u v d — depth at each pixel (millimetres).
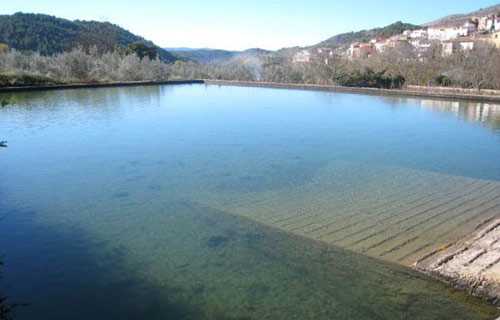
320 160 6465
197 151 7055
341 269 3035
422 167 6062
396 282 2855
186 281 2859
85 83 19312
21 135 8328
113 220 3969
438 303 2621
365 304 2611
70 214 4113
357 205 4449
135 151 7023
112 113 11461
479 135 8414
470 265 2932
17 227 3764
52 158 6480
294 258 3211
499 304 2588
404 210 4273
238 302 2619
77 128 9156
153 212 4207
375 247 3410
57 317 2434
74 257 3191
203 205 4445
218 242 3500
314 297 2684
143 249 3346
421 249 3344
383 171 5836
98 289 2740
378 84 17125
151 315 2469
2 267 3016
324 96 16047
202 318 2451
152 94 17031
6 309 2432
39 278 2865
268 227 3844
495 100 12914
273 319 2457
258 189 5035
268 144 7633
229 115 11273
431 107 12547
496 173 5727
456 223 3895
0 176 5469
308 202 4562
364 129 9133
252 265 3096
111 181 5293
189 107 12906
